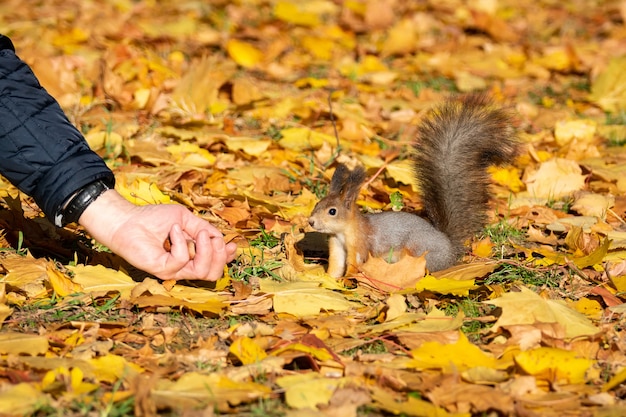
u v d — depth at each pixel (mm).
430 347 4336
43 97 5027
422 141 6371
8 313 4668
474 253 6020
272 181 7277
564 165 7523
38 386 3818
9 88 4930
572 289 5477
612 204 7004
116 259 5512
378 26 14930
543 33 14844
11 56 5090
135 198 6395
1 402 3615
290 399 3854
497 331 4746
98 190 4914
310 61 12492
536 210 6887
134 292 4945
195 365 4270
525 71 12242
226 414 3793
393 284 5383
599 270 5699
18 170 4859
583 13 16797
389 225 5746
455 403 3875
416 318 4793
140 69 10469
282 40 13203
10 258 5457
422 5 16562
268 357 4238
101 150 7801
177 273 4879
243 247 5934
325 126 9117
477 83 11414
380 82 11539
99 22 13812
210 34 13391
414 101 10570
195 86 9500
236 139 8219
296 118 9516
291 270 5539
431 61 12539
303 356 4312
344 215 5559
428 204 6191
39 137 4863
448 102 6840
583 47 13766
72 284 5051
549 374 4203
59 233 5984
